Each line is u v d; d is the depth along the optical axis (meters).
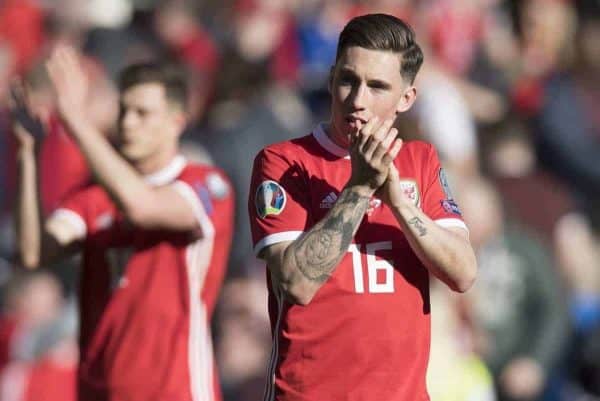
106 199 27.86
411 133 34.16
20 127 27.91
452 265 20.80
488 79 49.59
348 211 20.52
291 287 20.72
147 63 28.25
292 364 21.41
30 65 47.53
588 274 41.44
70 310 39.50
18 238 27.88
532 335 38.84
